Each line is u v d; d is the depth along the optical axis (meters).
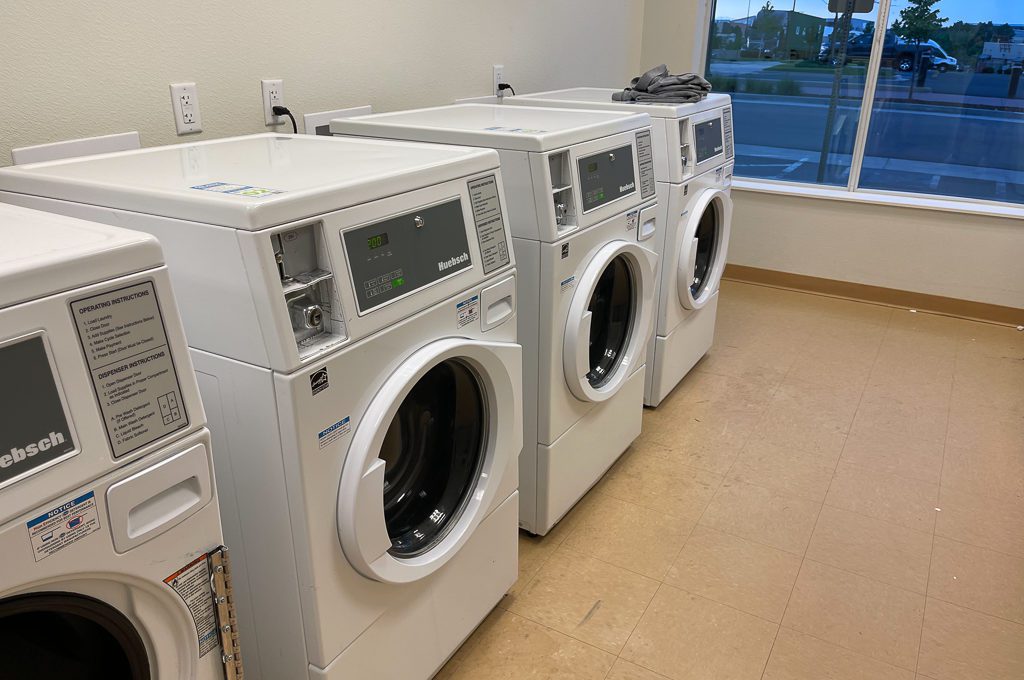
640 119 2.09
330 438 1.11
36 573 0.74
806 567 1.93
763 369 3.11
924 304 3.76
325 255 1.07
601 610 1.78
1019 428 2.64
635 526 2.10
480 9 2.63
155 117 1.67
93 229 0.85
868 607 1.79
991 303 3.60
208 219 1.01
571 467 2.04
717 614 1.77
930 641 1.69
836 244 3.88
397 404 1.19
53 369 0.73
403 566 1.30
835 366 3.14
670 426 2.65
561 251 1.74
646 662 1.63
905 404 2.81
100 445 0.78
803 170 4.14
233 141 1.61
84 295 0.75
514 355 1.49
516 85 2.95
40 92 1.44
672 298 2.61
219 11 1.75
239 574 1.25
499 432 1.51
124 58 1.57
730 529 2.09
